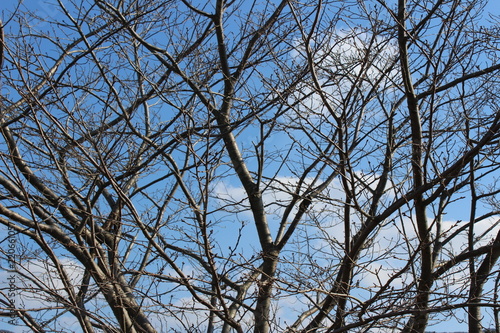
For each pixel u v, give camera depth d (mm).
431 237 6879
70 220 7656
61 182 7430
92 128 7062
